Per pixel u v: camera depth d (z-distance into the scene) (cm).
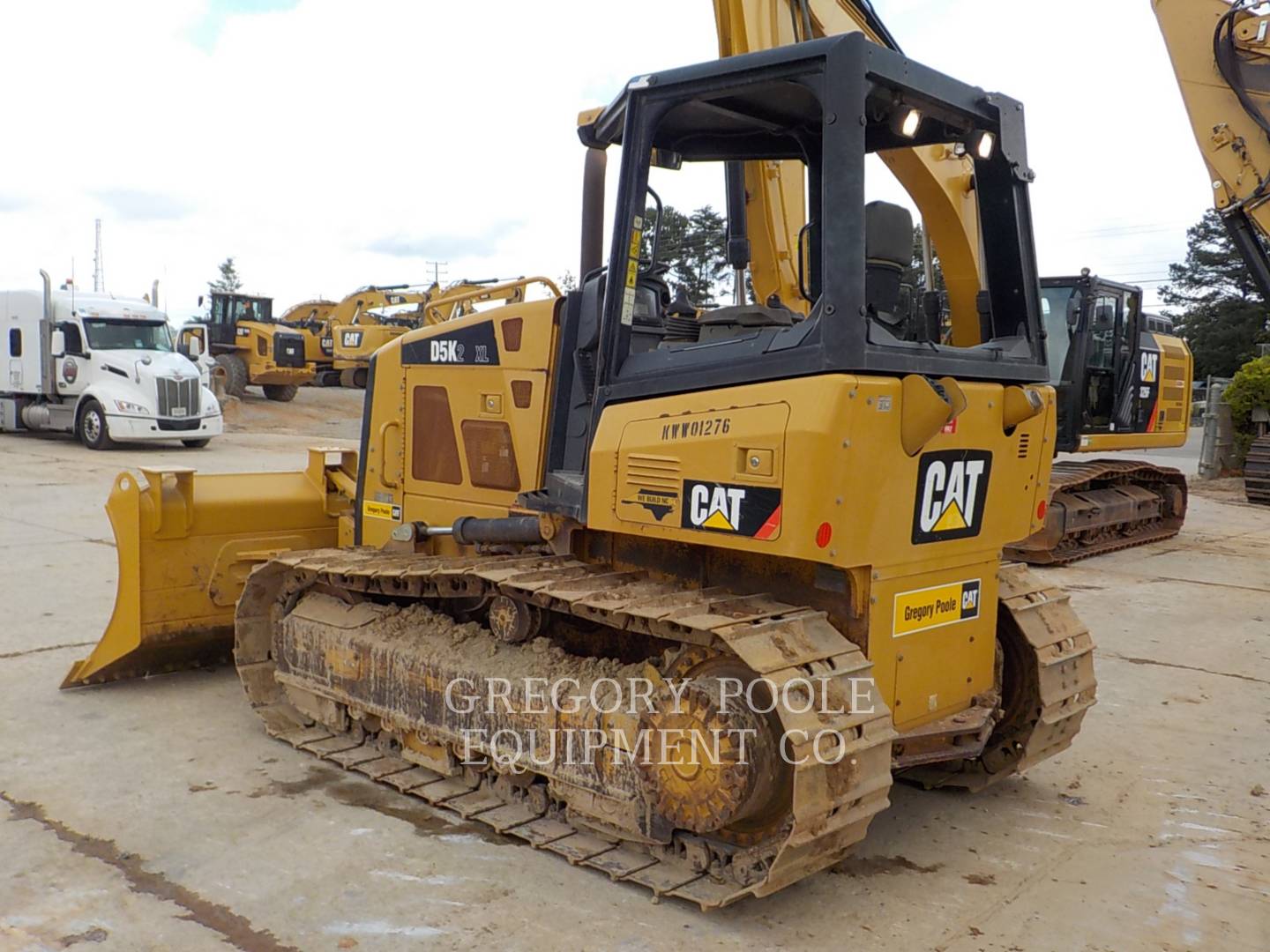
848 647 353
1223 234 5100
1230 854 410
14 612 722
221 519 582
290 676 515
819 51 339
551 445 447
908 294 414
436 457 520
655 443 370
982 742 404
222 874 372
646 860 379
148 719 530
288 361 2798
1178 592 905
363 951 326
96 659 573
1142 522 1214
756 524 340
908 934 344
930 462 364
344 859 385
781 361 343
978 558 410
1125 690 621
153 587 566
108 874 370
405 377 538
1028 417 392
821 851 340
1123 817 444
